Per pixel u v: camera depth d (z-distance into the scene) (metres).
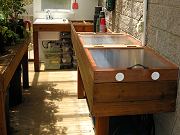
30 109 3.24
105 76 1.66
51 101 3.47
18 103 3.36
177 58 1.80
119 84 1.69
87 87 1.94
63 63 4.86
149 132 2.18
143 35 2.45
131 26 2.91
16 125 2.86
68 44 4.76
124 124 2.22
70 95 3.67
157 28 2.15
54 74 4.55
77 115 3.11
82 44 2.43
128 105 1.75
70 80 4.27
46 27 4.35
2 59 2.42
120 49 2.31
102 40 2.70
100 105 1.71
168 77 1.75
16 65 2.64
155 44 2.21
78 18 5.05
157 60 1.97
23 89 3.85
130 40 2.70
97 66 1.78
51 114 3.12
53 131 2.76
